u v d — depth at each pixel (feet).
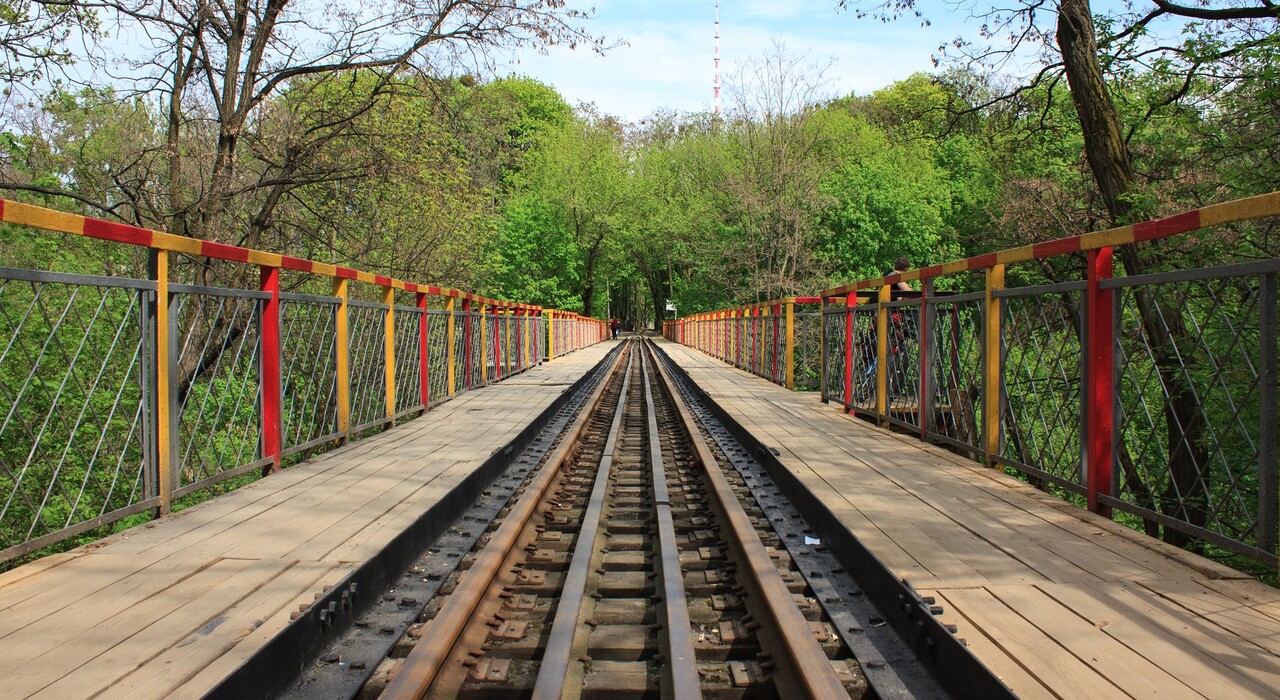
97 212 38.47
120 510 14.39
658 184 171.32
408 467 21.31
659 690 9.53
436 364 37.78
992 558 12.84
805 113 99.19
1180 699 7.97
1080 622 10.07
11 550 12.07
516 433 27.86
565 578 13.94
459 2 40.42
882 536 14.12
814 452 23.47
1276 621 10.08
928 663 9.56
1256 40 29.01
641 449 30.53
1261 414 11.50
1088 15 34.78
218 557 13.08
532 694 8.64
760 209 100.58
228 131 37.60
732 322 73.10
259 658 8.54
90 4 32.91
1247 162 31.83
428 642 9.44
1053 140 50.19
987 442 20.75
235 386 21.58
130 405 20.88
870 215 99.25
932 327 25.08
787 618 10.21
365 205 48.88
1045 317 19.16
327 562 12.75
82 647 9.42
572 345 111.96
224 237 40.40
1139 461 17.57
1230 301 15.60
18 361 19.79
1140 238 13.44
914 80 148.87
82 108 36.32
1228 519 15.03
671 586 12.21
